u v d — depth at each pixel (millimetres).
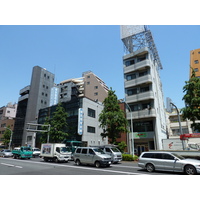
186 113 15188
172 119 41812
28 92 55875
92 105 35781
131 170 11398
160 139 26078
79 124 30484
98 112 37312
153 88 27906
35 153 26922
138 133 26984
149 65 28281
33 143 43719
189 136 17859
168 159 10148
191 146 21172
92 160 13508
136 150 27094
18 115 54562
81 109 31719
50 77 60750
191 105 15078
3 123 61656
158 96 30719
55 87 60344
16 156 23812
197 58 38438
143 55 30234
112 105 22953
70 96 59375
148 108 26422
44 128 31125
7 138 50531
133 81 29438
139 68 29094
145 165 10922
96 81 57500
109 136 22312
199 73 36000
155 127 25672
